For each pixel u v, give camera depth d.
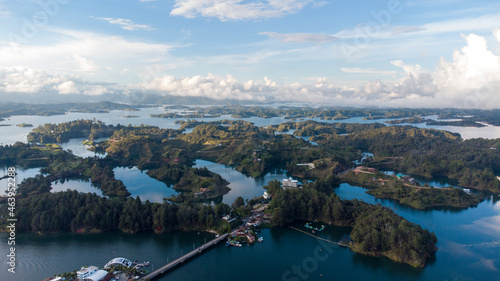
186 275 158.25
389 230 185.62
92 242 189.12
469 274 162.25
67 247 182.75
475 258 177.38
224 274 159.62
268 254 179.50
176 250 181.25
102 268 159.50
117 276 150.00
